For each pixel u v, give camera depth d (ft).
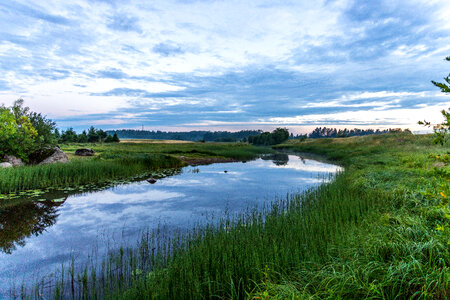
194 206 31.60
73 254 18.85
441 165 36.40
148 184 46.44
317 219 21.57
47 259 18.12
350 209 23.66
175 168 71.20
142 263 17.25
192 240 19.65
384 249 13.99
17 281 15.30
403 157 54.75
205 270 14.37
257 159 106.01
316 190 36.14
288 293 11.28
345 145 133.59
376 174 37.52
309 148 155.43
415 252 12.76
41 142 60.54
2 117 52.11
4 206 31.27
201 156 104.53
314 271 13.48
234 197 36.37
